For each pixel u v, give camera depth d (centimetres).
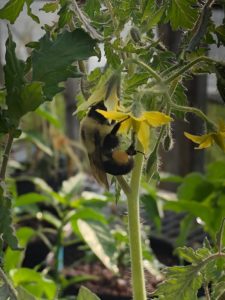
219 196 43
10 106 17
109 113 16
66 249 58
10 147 18
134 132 17
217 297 20
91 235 43
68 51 18
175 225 57
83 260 54
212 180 46
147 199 45
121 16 19
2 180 17
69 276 51
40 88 17
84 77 20
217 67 17
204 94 52
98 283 49
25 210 54
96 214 45
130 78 18
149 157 18
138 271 20
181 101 20
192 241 50
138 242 20
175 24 19
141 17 19
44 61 17
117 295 46
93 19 19
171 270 20
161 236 54
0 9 19
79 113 21
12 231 17
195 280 20
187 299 20
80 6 20
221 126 17
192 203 42
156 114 16
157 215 45
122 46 19
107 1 19
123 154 17
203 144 18
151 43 19
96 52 18
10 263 40
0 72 48
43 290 40
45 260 52
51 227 62
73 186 52
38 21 19
